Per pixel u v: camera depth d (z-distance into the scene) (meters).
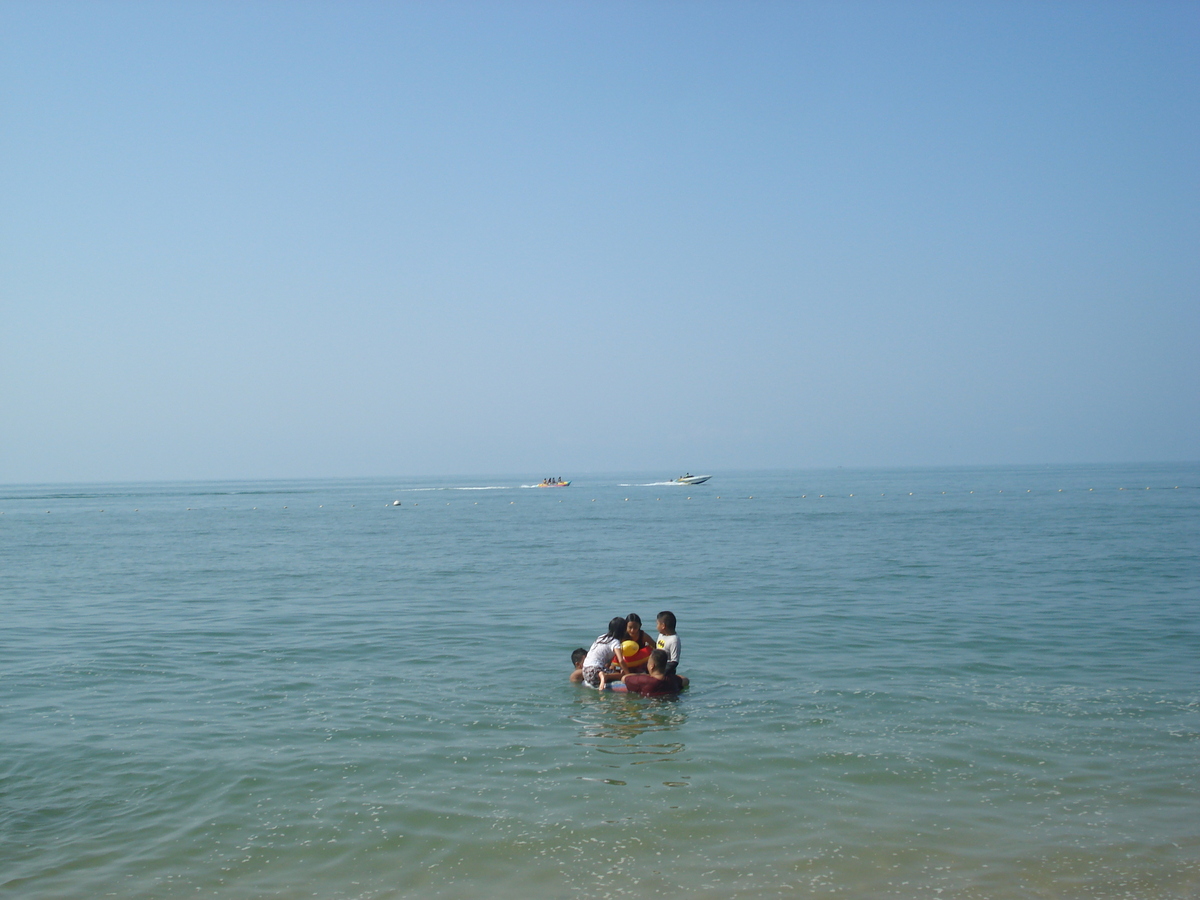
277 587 29.47
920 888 7.79
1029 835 8.77
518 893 7.73
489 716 12.93
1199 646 17.58
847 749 11.25
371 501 128.38
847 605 23.61
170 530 65.25
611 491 159.00
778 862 8.26
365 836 8.84
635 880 7.94
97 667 16.47
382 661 16.97
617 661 14.69
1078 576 29.25
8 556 43.28
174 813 9.45
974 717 12.63
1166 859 8.29
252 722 12.64
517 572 33.38
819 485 179.75
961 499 100.81
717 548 42.97
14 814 9.46
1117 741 11.48
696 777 10.33
